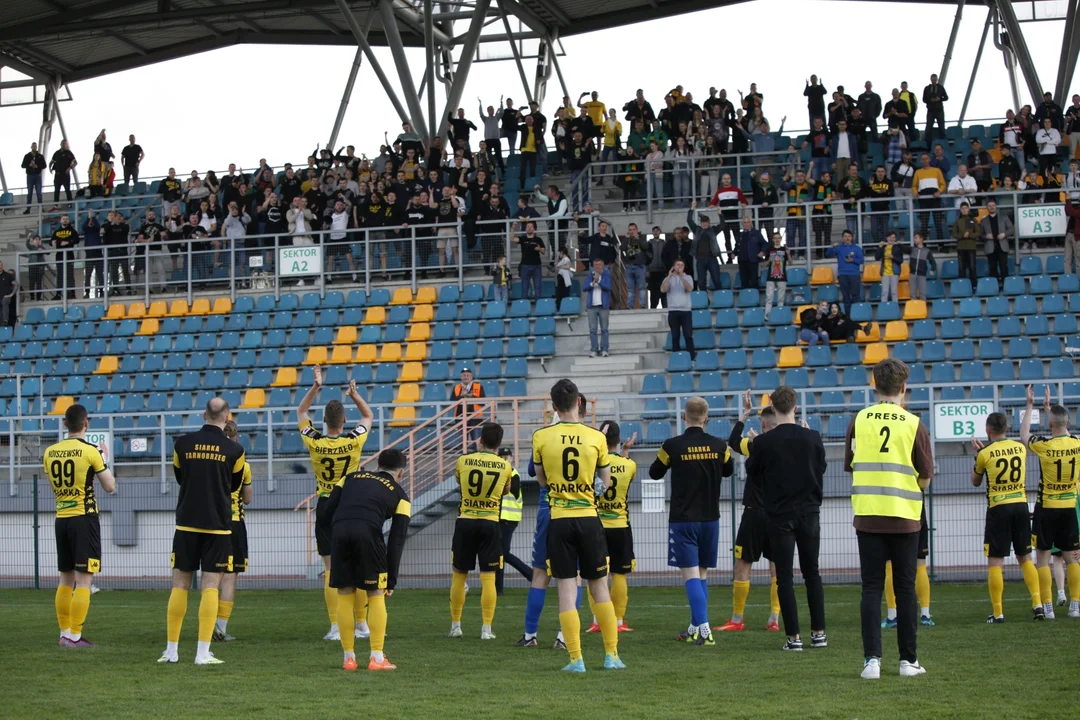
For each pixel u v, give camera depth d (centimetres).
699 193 2730
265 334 2495
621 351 2286
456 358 2331
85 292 2778
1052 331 2139
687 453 1031
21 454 2105
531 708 740
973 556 1662
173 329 2575
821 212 2464
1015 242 2309
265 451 2047
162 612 1399
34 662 964
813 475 958
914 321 2205
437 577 1736
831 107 2633
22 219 3247
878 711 709
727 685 809
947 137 2916
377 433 2091
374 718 717
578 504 885
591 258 2378
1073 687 777
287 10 3234
